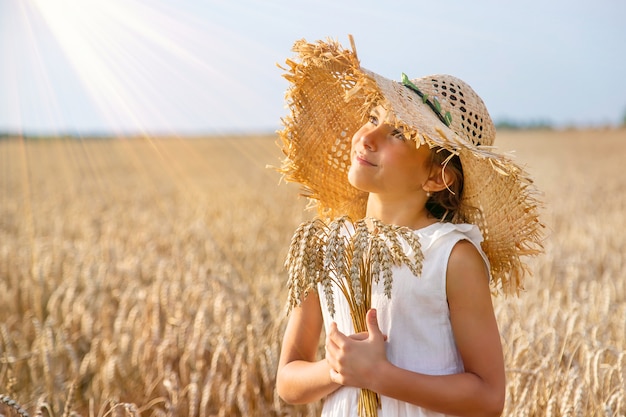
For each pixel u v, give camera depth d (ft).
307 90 7.78
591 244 25.75
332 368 6.38
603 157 103.50
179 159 122.83
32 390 11.88
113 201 49.60
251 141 181.57
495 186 6.51
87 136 199.31
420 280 6.27
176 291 14.76
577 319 12.74
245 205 42.98
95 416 11.76
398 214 6.84
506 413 9.39
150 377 12.07
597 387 9.18
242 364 10.98
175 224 32.71
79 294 17.88
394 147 6.50
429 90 6.66
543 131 218.59
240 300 14.66
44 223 33.35
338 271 5.75
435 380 6.05
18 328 15.79
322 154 8.00
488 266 6.53
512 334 11.33
